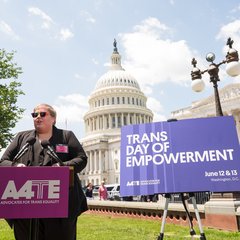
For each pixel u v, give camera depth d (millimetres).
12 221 4051
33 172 3422
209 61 12188
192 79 12867
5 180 3348
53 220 3930
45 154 4277
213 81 12000
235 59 11383
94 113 116188
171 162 5859
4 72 28750
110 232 10711
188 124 6137
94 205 21938
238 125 59125
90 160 111938
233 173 5609
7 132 28453
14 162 4043
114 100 117000
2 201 3316
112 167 104312
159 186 5695
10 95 28250
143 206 15453
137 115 115250
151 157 5996
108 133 110688
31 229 3852
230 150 5789
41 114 4367
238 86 60844
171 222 12914
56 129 4625
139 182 5848
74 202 4105
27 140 4184
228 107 60062
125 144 6285
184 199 6918
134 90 120000
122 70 130250
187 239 8516
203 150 5844
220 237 8586
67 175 3521
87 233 10680
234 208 9812
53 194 3443
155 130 6234
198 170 5699
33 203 3385
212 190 5527
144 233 10211
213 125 6035
